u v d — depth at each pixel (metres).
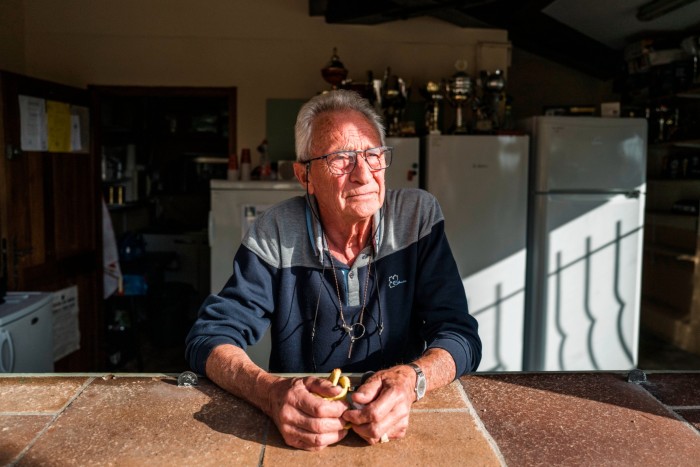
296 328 1.31
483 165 3.42
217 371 1.05
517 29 4.54
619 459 0.81
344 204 1.20
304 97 4.03
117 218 5.16
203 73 3.99
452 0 3.45
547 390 1.05
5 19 3.66
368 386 0.91
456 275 1.32
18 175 3.03
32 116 3.14
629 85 4.68
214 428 0.90
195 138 5.34
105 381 1.09
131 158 5.37
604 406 0.98
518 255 3.46
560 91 5.38
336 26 4.01
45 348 2.57
